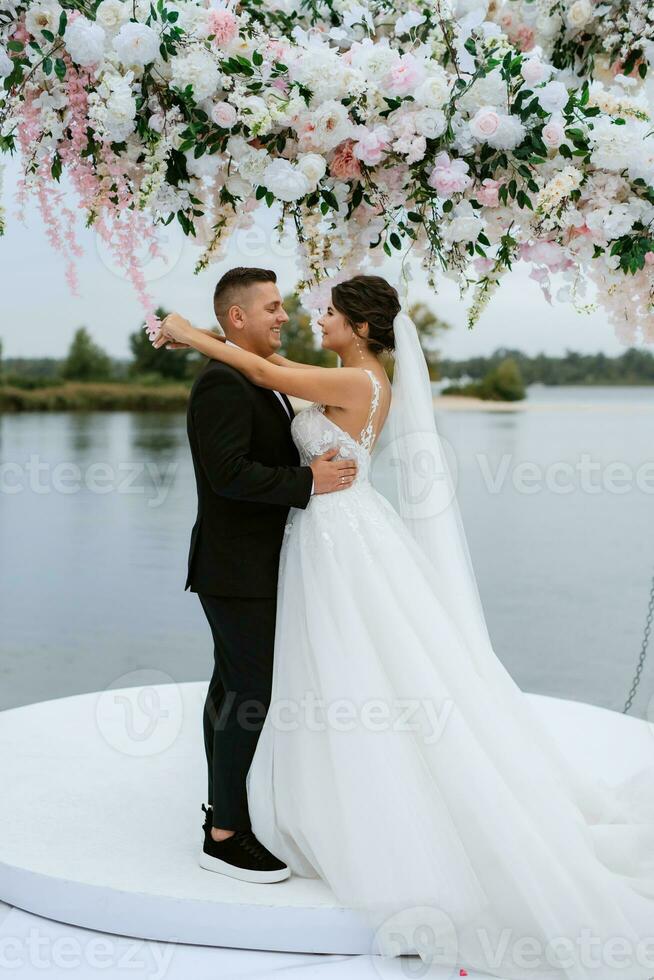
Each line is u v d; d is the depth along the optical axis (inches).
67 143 105.3
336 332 113.2
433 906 94.2
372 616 103.4
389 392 114.1
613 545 376.8
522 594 311.3
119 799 124.0
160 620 294.4
